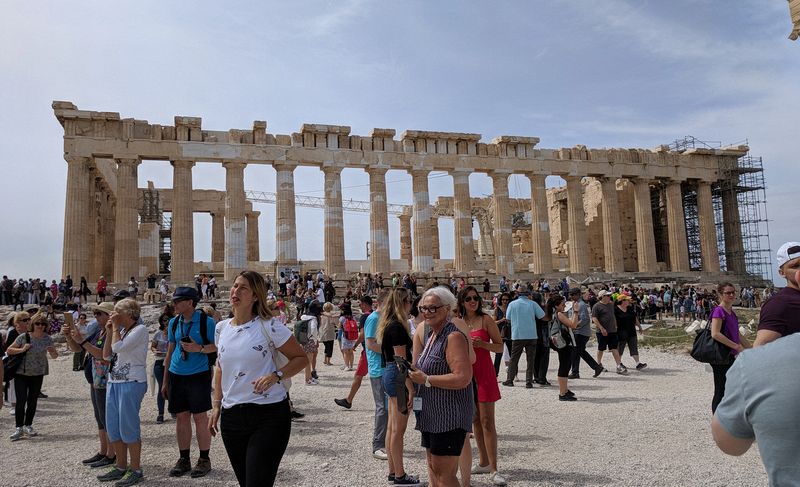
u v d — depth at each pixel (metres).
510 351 21.38
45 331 14.42
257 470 6.95
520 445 12.07
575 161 61.78
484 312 10.50
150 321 36.09
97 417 11.64
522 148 60.78
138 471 10.36
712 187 69.69
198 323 10.84
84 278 43.81
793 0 16.16
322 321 25.66
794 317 7.25
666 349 28.11
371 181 56.06
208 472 10.78
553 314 19.31
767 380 3.67
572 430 13.24
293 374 7.48
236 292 7.64
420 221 56.75
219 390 8.62
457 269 57.59
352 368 23.86
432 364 7.55
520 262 76.81
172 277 49.59
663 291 49.75
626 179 70.12
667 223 68.62
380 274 48.09
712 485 9.27
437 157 58.00
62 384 22.20
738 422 3.90
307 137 54.41
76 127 48.53
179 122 50.75
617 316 22.41
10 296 43.31
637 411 15.07
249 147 52.50
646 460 10.73
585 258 60.75
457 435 7.33
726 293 11.85
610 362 25.06
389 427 9.98
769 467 3.63
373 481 9.98
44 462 11.82
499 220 59.50
